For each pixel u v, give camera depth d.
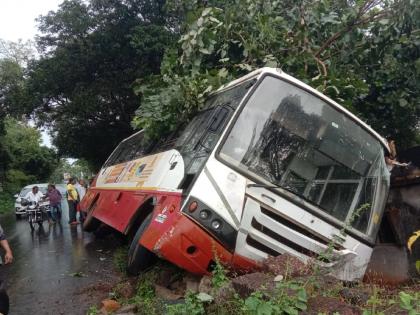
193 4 9.62
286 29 8.23
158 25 18.38
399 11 7.88
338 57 8.64
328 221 5.76
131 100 20.86
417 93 9.48
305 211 5.72
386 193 6.32
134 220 7.64
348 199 6.01
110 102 21.36
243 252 5.48
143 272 6.75
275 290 3.78
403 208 7.62
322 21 8.18
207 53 7.90
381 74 9.13
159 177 7.36
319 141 6.05
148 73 18.30
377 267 7.88
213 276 5.08
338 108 6.22
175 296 5.74
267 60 7.80
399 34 8.40
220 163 5.66
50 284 7.58
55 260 9.88
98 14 18.86
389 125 10.50
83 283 7.45
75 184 18.22
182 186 6.04
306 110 6.12
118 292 6.34
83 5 19.44
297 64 8.14
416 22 7.97
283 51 8.26
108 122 23.34
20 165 45.06
